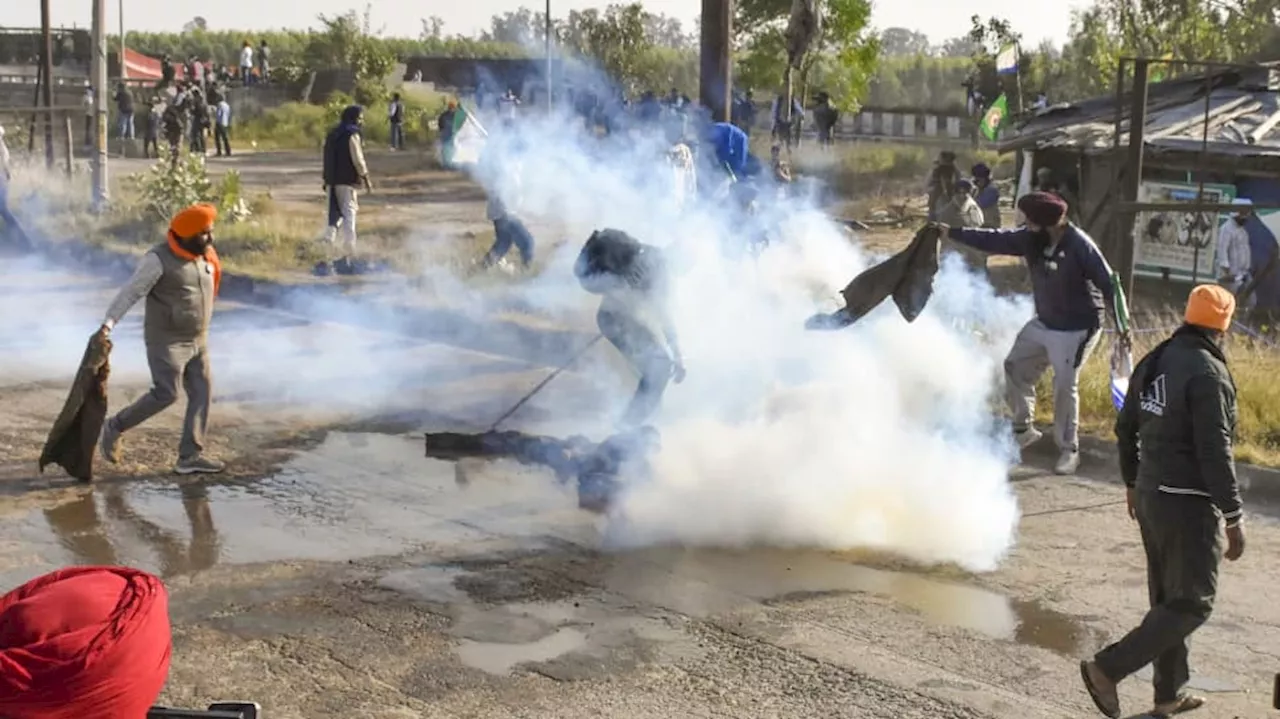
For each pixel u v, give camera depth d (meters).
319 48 48.44
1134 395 5.33
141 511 7.90
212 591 6.62
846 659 5.81
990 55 38.69
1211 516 5.08
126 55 49.78
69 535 7.46
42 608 2.92
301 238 18.31
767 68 33.66
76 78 46.16
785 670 5.70
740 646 5.96
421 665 5.75
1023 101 37.44
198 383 8.69
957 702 5.39
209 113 36.44
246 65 48.75
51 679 2.82
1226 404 5.04
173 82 40.09
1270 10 30.12
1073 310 8.48
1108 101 20.20
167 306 8.46
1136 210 11.40
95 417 8.35
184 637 6.04
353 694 5.46
